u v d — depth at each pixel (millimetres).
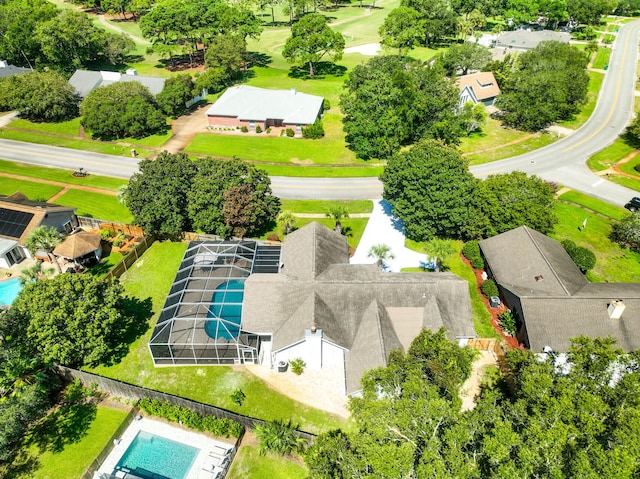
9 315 40625
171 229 59750
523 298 45219
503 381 42188
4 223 60125
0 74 112062
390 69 102938
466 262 58562
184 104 108438
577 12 170000
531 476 23469
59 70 124312
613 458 22844
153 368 44562
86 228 65812
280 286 46031
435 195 56594
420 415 26078
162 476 35531
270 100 100000
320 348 42125
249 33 137875
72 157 86375
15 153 87250
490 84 110688
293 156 87125
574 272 51062
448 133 86812
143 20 133875
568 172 81438
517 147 91375
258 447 37406
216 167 61562
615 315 43062
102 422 39594
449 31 160250
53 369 42594
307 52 124438
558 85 94688
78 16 127250
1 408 35094
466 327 44375
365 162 85625
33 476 35562
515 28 177000
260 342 46219
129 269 57594
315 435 37031
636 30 176500
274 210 62594
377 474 24109
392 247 61375
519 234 54125
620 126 99500
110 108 90938
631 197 73812
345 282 45719
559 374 31516
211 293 47062
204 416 39250
